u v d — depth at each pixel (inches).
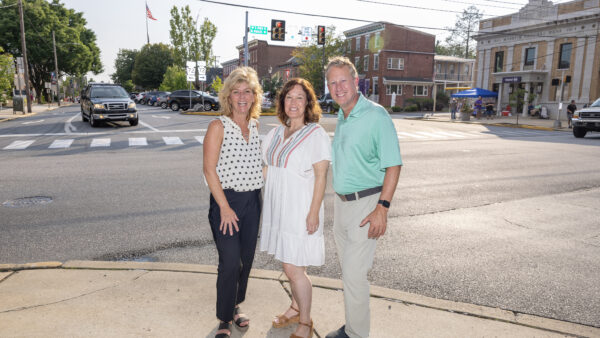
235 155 107.6
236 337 107.1
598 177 355.9
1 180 305.9
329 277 150.7
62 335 103.8
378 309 122.6
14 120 908.0
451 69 2218.3
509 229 212.7
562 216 238.1
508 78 1328.7
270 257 169.6
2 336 102.3
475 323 116.3
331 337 105.7
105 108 717.3
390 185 95.3
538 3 1286.9
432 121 1165.1
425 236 199.5
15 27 2000.5
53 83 1964.8
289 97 103.8
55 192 269.9
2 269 142.5
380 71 1923.0
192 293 128.2
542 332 112.8
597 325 120.6
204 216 220.5
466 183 325.4
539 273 157.9
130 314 115.0
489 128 929.5
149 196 261.3
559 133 834.2
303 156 103.8
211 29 1724.9
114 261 155.9
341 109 106.5
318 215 104.2
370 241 101.4
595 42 1133.7
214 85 1357.0
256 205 112.7
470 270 159.6
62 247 173.9
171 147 498.6
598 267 164.6
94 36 2696.9
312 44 1903.3
